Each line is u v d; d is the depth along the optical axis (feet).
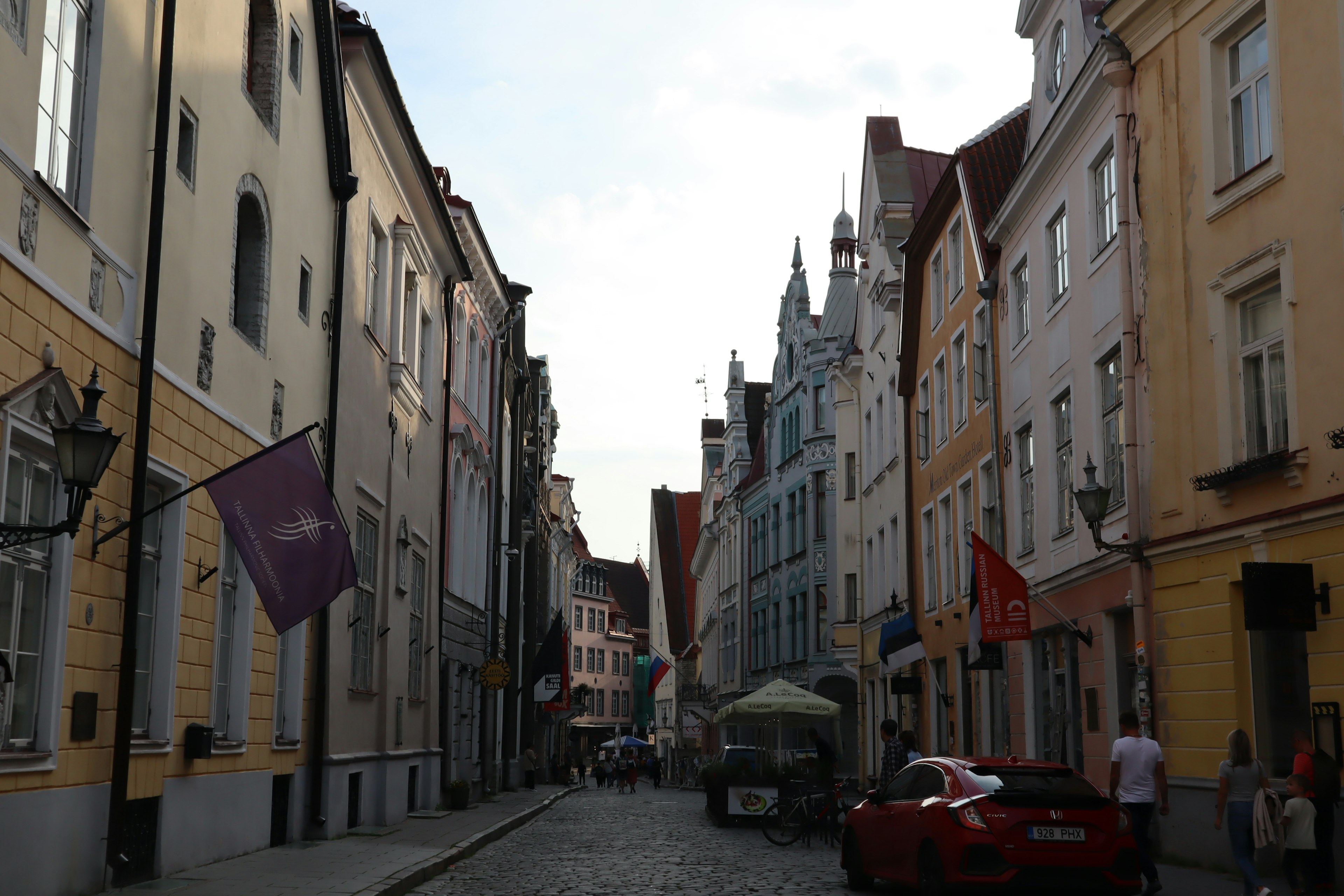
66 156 34.35
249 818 49.80
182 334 42.42
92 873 35.50
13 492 31.32
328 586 40.19
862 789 123.34
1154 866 41.14
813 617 156.97
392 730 73.97
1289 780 37.24
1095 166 62.54
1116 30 55.98
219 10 45.83
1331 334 43.04
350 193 62.39
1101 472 60.90
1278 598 42.45
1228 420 48.60
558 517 229.04
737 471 211.61
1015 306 77.30
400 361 74.54
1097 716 60.39
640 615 397.60
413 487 81.35
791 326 172.86
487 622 118.62
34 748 32.65
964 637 88.07
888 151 117.08
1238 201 48.37
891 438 114.62
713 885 46.80
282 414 54.08
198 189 43.73
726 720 98.17
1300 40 45.37
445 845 58.13
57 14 33.60
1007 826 37.22
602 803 131.34
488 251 104.17
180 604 42.34
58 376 32.40
